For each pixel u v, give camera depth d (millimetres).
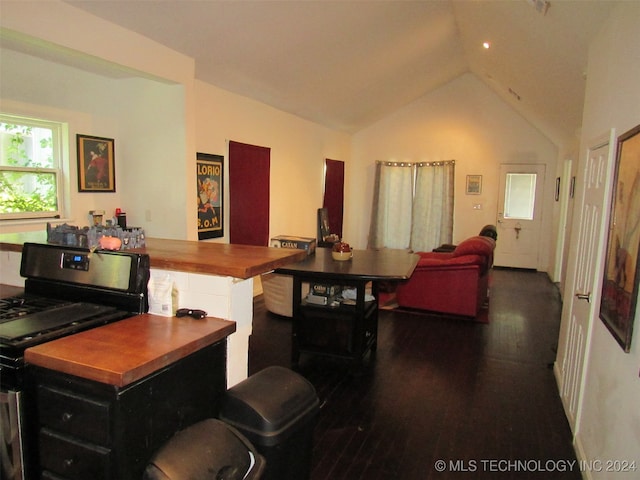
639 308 1570
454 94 8000
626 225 1766
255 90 5035
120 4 2844
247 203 5301
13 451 1279
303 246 3980
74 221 3910
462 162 8086
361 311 3305
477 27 4598
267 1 3250
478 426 2631
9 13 2385
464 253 4949
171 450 1104
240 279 1550
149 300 1603
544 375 3379
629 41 1964
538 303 5602
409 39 5078
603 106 2418
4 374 1264
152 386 1228
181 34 3385
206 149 4621
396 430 2574
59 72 3674
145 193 4117
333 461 2271
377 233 8547
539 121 6797
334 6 3652
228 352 1555
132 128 4109
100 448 1163
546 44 3414
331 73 5168
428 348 3947
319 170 7312
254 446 1311
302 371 3420
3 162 3492
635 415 1529
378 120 8438
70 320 1461
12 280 2086
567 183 6434
